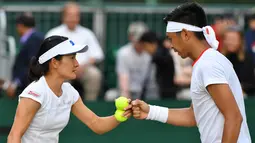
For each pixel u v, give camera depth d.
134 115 16.94
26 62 25.34
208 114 15.02
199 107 15.16
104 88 27.56
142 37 26.16
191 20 15.14
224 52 25.31
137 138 24.44
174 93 25.75
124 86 26.34
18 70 25.33
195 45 15.18
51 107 15.50
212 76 14.54
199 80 14.86
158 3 34.06
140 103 16.88
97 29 30.95
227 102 14.42
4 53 27.58
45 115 15.46
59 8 31.00
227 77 14.66
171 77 26.02
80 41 27.20
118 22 31.11
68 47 15.46
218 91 14.48
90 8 31.06
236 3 34.00
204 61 14.80
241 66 25.14
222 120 14.88
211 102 14.92
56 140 16.11
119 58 26.62
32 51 25.33
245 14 31.22
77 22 27.17
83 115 16.80
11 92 25.11
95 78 26.73
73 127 24.22
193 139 24.53
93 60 27.38
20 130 15.20
